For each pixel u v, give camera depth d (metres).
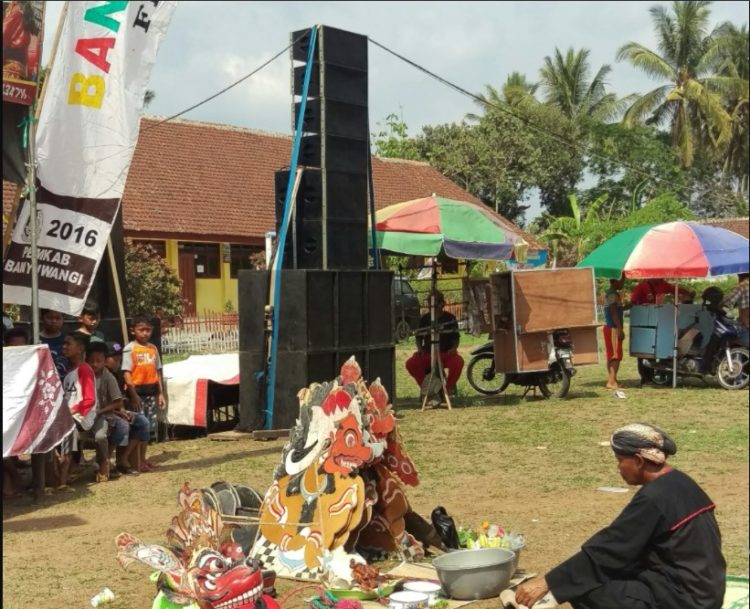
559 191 45.56
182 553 5.26
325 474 6.64
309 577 6.52
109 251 11.89
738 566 6.77
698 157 47.50
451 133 42.50
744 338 15.90
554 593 4.63
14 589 6.48
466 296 15.77
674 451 4.66
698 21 44.59
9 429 8.43
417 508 8.55
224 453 11.38
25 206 9.88
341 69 12.97
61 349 10.09
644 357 16.33
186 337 23.70
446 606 5.88
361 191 13.25
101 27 9.94
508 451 11.16
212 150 30.62
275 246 12.99
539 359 15.21
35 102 9.32
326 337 12.58
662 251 15.57
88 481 9.95
